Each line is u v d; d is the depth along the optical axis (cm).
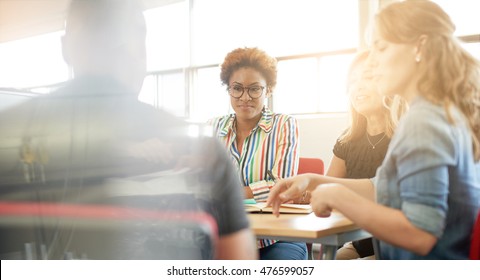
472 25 106
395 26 81
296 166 151
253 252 58
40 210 52
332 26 263
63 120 52
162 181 52
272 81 162
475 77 77
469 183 73
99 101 52
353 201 76
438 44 78
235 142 154
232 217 55
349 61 142
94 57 53
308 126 278
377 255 89
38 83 54
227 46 315
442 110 72
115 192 52
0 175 52
